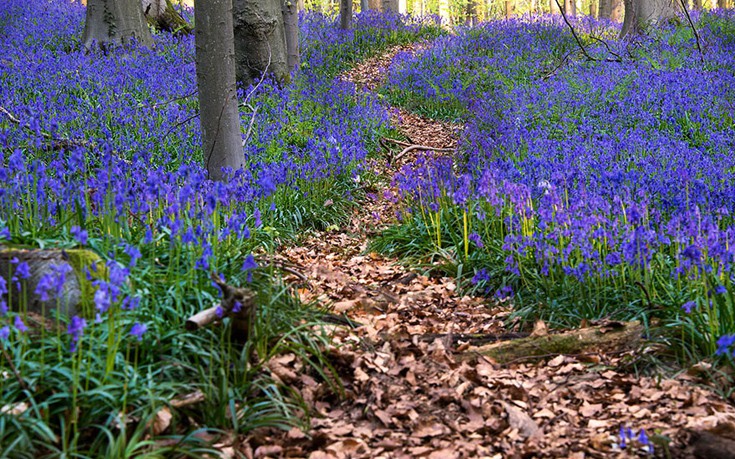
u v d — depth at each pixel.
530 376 4.82
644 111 12.25
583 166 8.58
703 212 6.54
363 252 8.13
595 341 5.07
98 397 3.53
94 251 4.76
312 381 4.45
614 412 4.22
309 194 9.23
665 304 5.27
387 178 11.21
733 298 4.82
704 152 10.25
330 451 3.80
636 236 5.50
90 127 9.84
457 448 3.92
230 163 7.99
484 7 52.28
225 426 3.83
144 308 4.21
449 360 4.99
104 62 14.41
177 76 13.39
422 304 6.39
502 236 6.98
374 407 4.31
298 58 16.36
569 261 6.12
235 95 7.98
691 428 3.79
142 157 7.64
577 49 18.77
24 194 5.70
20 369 3.52
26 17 19.47
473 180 8.32
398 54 20.14
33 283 4.16
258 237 7.56
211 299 4.53
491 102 14.07
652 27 19.89
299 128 11.88
